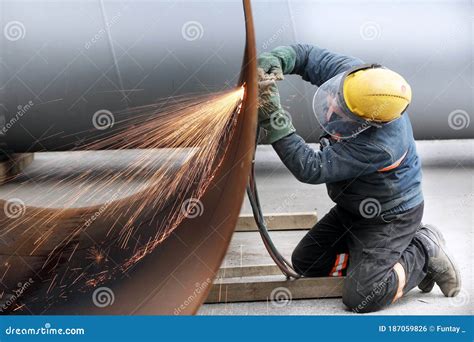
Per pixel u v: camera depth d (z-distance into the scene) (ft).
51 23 20.56
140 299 9.88
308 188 22.06
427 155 28.45
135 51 20.59
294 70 12.26
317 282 12.04
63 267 12.41
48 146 22.43
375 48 21.61
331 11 21.15
